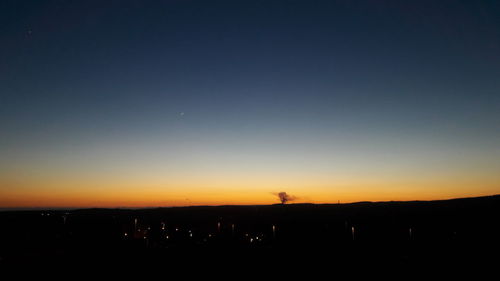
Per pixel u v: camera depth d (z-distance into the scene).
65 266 13.68
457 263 14.01
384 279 12.12
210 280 12.18
